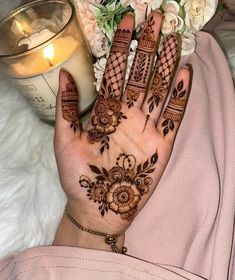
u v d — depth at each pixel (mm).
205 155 272
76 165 252
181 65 292
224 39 337
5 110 310
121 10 284
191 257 265
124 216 256
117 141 256
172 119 252
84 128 262
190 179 271
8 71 281
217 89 289
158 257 268
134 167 254
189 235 269
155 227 271
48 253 250
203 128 276
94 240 261
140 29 282
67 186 255
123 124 257
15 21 314
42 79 277
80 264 247
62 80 246
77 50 280
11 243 275
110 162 254
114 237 261
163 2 284
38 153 295
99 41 290
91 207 255
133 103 258
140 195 255
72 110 250
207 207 267
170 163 273
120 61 254
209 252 268
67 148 252
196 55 300
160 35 279
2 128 305
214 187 267
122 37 253
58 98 249
